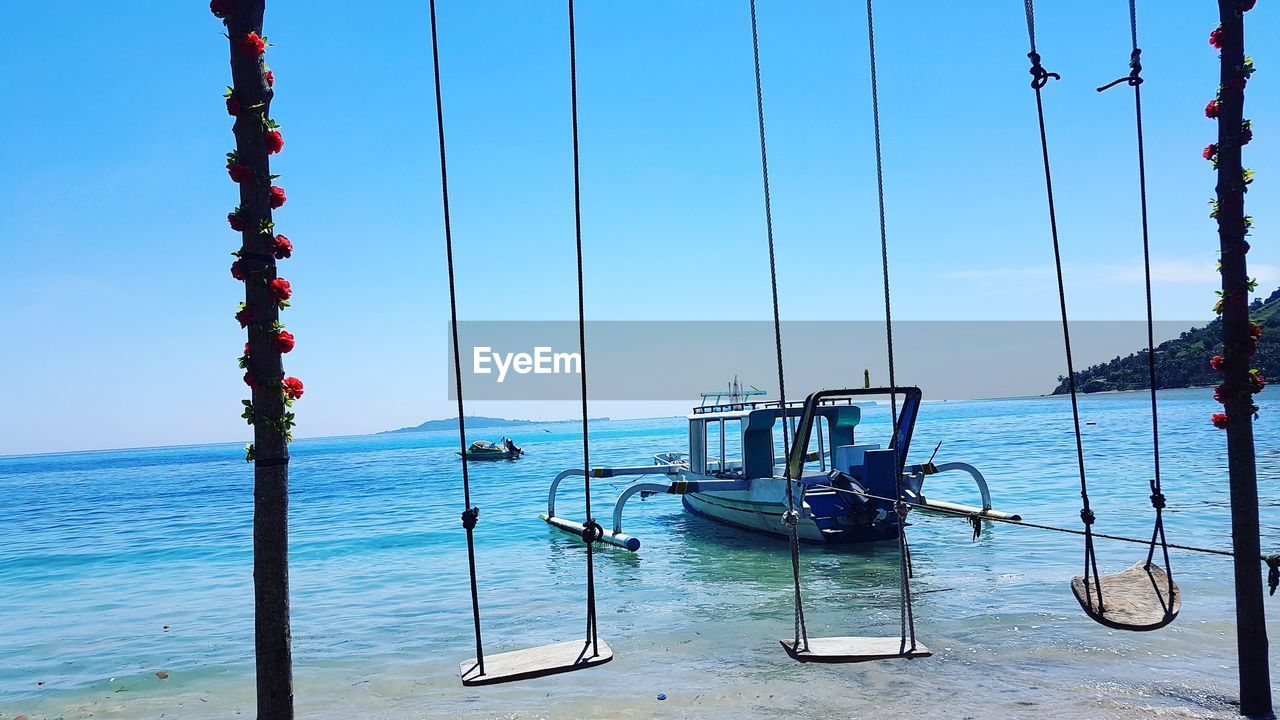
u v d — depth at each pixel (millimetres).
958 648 10086
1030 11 7406
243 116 5387
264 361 5324
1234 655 9125
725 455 21844
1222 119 6879
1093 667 9023
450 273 6387
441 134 6277
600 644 6992
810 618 12133
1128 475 29953
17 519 39719
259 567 5316
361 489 47406
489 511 30906
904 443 17766
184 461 154500
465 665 6613
